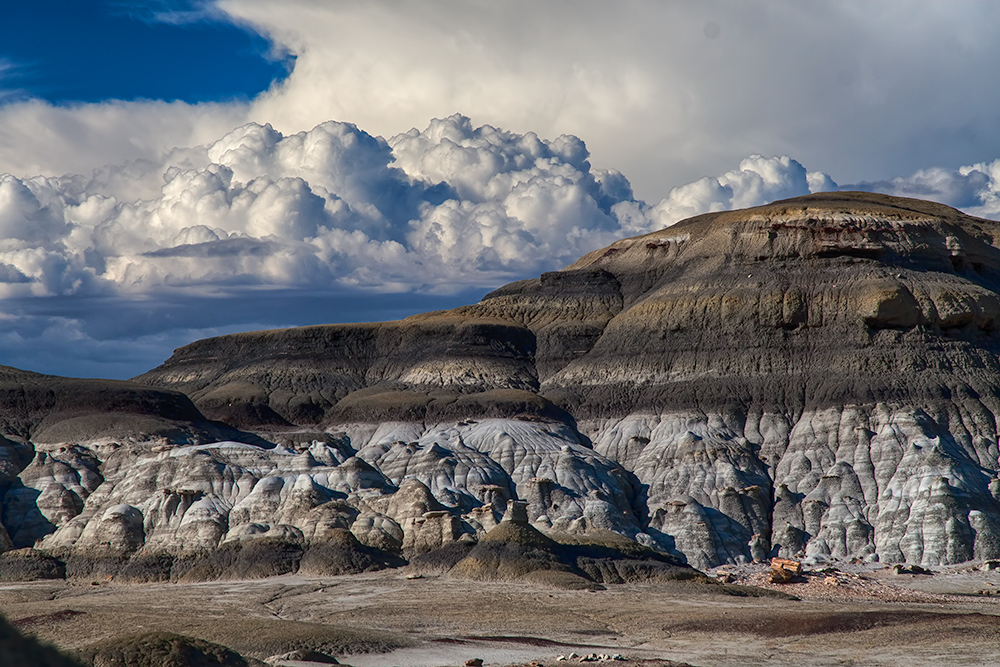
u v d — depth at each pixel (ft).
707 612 511.40
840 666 399.85
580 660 397.80
